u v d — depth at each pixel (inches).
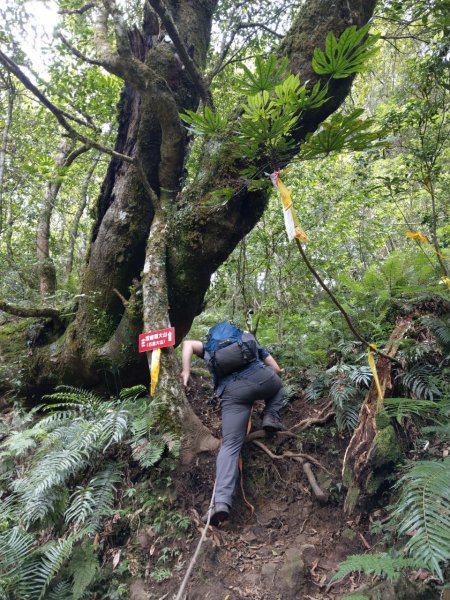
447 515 90.3
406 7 184.1
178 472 135.0
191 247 162.1
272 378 138.7
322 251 269.9
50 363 186.2
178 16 196.7
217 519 117.9
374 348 133.2
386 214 310.2
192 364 212.2
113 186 190.2
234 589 109.9
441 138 171.6
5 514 131.3
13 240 340.8
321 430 146.9
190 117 105.3
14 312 184.4
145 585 113.7
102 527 126.2
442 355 148.6
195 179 167.9
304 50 151.0
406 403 127.2
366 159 190.9
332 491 130.3
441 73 157.4
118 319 183.2
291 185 254.7
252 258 255.4
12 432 157.5
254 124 98.8
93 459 140.1
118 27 155.7
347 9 150.0
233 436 130.0
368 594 98.2
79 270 313.7
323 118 157.9
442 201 232.2
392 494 120.8
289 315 256.8
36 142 241.6
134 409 151.3
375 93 339.9
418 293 172.6
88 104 220.4
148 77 157.9
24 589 110.2
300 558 113.3
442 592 91.8
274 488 137.3
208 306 283.4
